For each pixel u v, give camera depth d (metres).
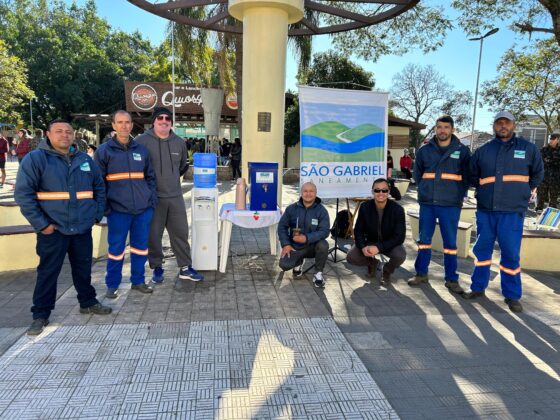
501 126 4.18
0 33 38.62
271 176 5.05
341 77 24.03
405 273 5.43
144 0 6.18
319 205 4.93
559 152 9.44
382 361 3.23
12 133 32.94
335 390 2.84
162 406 2.61
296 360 3.20
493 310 4.27
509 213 4.22
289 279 5.03
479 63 18.30
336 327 3.78
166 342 3.40
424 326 3.86
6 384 2.79
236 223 5.00
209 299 4.33
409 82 41.25
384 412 2.63
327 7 6.53
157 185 4.52
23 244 5.08
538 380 3.04
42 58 38.69
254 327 3.72
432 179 4.67
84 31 44.69
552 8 7.23
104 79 40.34
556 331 3.82
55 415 2.50
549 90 20.50
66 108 41.31
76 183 3.47
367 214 4.95
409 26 11.29
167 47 20.08
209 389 2.79
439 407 2.70
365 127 5.57
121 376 2.91
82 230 3.54
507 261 4.29
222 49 16.28
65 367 3.00
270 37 5.61
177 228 4.70
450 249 4.76
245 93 5.83
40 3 45.22
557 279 5.33
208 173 5.03
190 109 20.98
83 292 3.82
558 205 9.54
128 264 5.52
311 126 5.36
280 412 2.59
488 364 3.23
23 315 3.84
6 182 12.96
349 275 5.29
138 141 4.44
